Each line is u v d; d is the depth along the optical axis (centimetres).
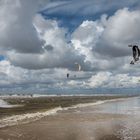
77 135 3931
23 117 5978
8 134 3975
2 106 9794
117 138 3741
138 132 4175
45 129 4397
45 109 8400
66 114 7012
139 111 7975
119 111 7994
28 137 3781
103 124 5041
